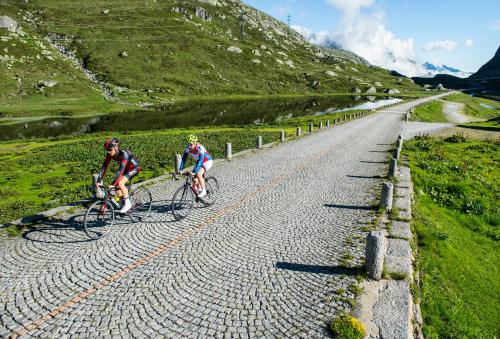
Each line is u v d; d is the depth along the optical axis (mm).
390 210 11969
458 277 9547
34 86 94500
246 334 5789
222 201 13062
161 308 6473
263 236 9898
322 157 22016
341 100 119750
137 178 18453
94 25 158875
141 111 83188
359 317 6191
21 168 23203
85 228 9516
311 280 7504
